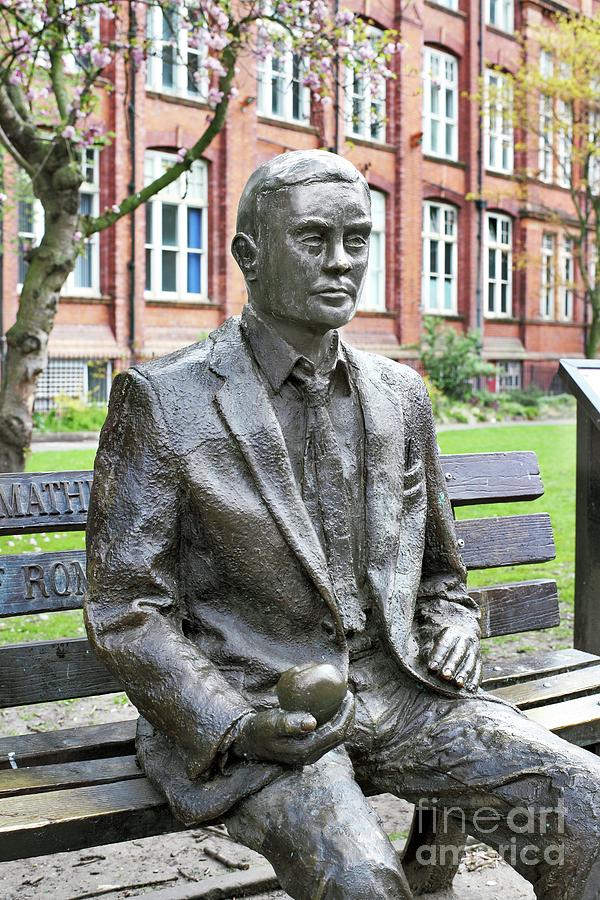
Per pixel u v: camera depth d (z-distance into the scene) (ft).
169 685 6.26
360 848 5.61
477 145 81.82
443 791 6.64
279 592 6.69
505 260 87.56
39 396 55.06
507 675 10.16
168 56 59.31
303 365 6.93
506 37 83.92
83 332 57.21
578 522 11.93
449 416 66.54
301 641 6.82
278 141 65.57
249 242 6.87
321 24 25.75
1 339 52.49
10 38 22.75
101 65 25.43
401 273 75.25
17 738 8.49
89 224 25.66
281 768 6.08
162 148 60.34
